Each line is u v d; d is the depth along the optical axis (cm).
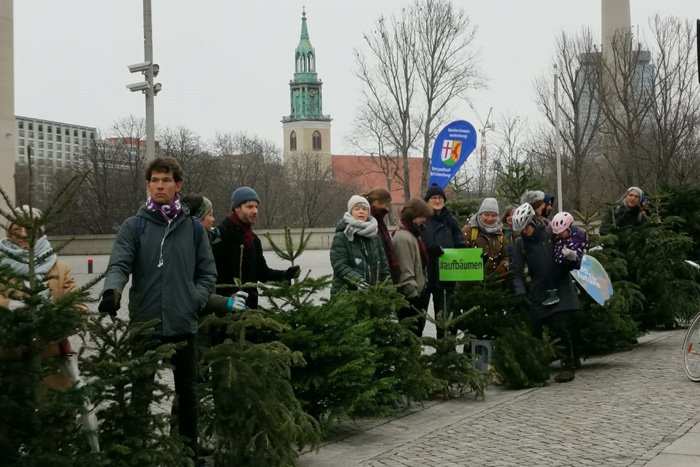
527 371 1009
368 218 894
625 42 3622
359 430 811
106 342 539
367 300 834
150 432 536
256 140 9075
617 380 1022
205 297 604
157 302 588
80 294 482
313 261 4122
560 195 3180
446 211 1066
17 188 513
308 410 761
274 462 623
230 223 746
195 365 604
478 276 1018
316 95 16362
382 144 5431
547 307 1052
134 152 7406
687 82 3456
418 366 866
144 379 537
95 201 7106
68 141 9581
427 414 877
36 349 476
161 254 592
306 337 732
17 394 468
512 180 1291
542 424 804
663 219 1503
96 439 490
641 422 795
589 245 1245
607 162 3669
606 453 688
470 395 970
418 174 8731
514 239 1073
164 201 602
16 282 475
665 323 1399
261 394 628
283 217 8769
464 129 1273
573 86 4341
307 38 16388
